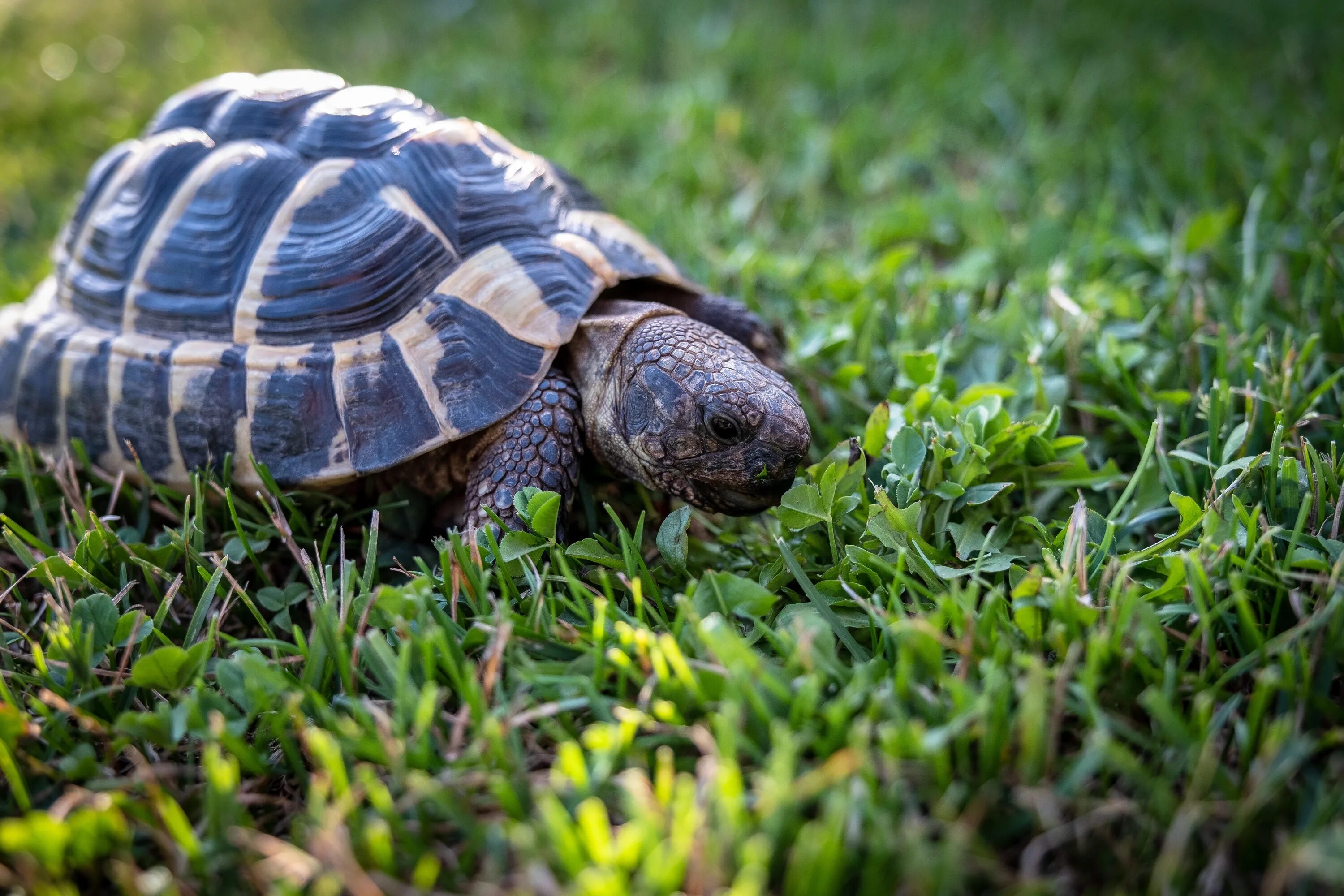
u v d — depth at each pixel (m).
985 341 0.29
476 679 0.19
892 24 0.53
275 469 0.23
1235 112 0.41
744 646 0.18
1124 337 0.28
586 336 0.24
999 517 0.23
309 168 0.25
